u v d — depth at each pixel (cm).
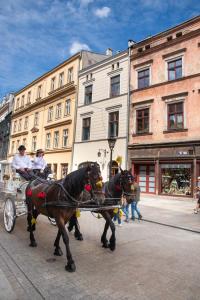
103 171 2520
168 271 570
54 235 835
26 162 930
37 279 511
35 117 3888
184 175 1966
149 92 2264
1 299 425
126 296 454
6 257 621
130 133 2361
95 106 2742
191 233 983
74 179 595
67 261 598
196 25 2022
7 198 876
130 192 743
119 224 1040
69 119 3042
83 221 1107
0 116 5831
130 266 593
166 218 1259
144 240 830
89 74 2895
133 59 2444
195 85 1973
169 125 2116
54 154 3281
